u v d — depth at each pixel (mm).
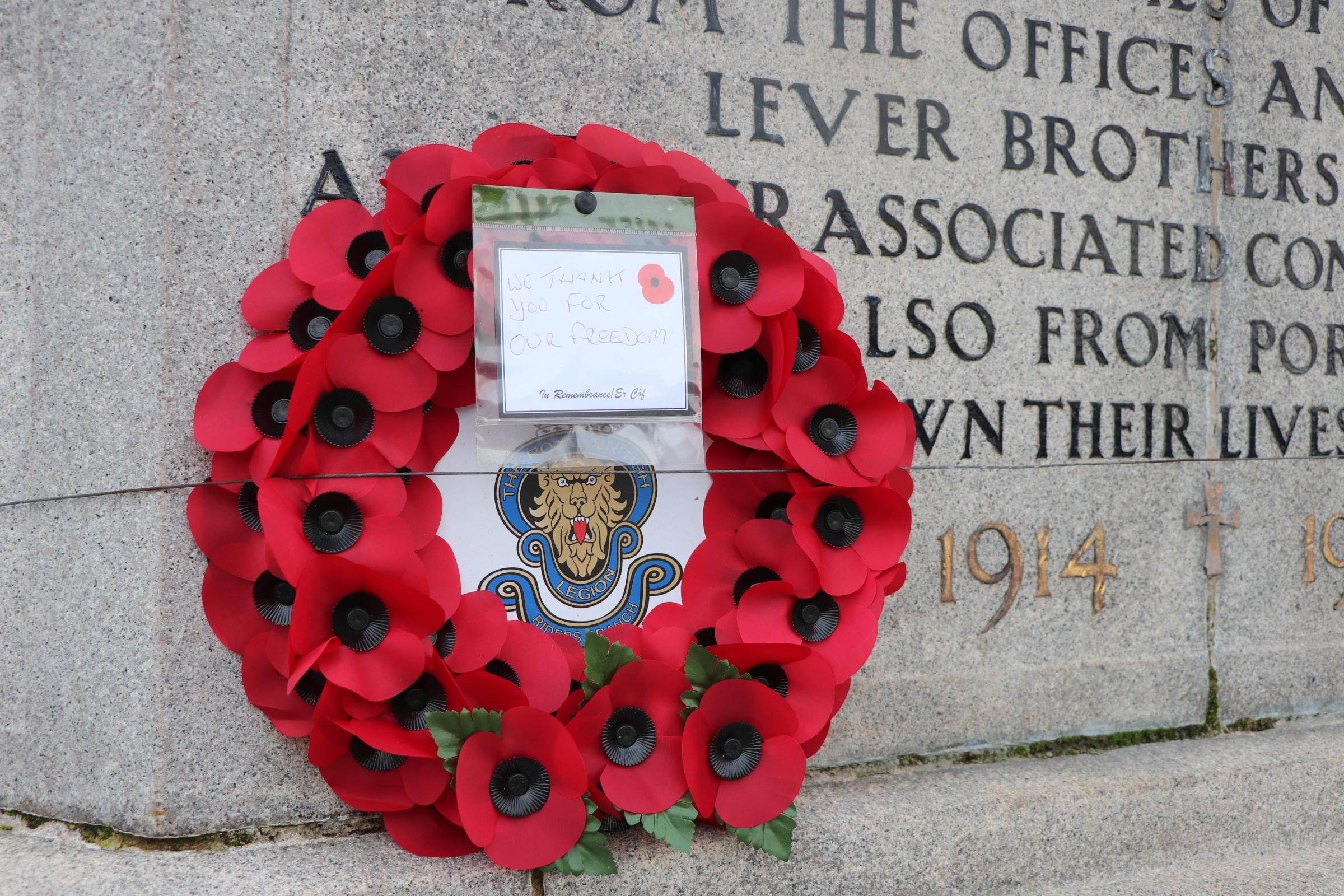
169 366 1979
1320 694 3053
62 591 2057
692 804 1904
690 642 2037
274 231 2055
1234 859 2598
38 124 2107
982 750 2641
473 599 1985
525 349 1906
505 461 1967
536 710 1820
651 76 2355
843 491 2066
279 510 1789
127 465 1995
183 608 1976
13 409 2129
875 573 2084
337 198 2098
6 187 2129
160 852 1943
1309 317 3049
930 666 2596
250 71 2043
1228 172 2955
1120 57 2828
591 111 2301
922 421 2594
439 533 2018
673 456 2074
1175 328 2896
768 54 2461
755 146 2445
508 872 1908
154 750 1955
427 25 2172
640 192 2033
